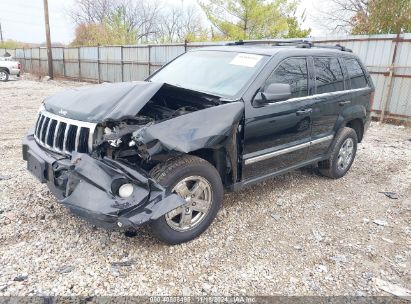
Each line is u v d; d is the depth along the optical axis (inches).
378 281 124.9
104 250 132.1
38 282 113.8
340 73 206.2
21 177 197.3
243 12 771.4
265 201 182.9
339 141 209.0
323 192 199.8
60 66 998.4
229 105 143.8
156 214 117.9
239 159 152.6
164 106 170.4
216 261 131.0
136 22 1838.1
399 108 403.2
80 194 116.1
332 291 119.0
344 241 150.0
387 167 248.8
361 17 603.2
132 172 119.0
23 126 339.0
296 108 171.5
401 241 152.1
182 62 194.9
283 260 134.3
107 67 818.2
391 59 400.5
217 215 163.5
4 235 138.3
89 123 126.8
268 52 170.6
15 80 876.0
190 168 132.1
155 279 119.0
